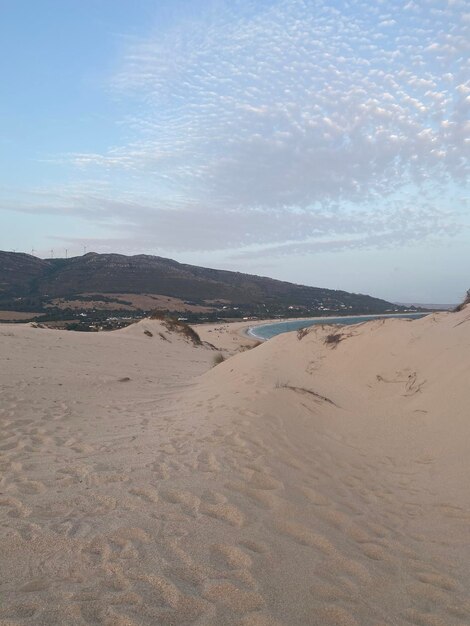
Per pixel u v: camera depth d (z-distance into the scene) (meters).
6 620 2.31
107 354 16.81
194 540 3.26
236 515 3.69
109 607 2.48
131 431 6.37
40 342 16.30
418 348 8.60
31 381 9.75
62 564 2.89
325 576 3.04
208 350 26.59
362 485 4.93
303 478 4.78
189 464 4.80
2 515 3.60
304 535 3.56
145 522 3.48
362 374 8.93
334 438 6.39
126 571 2.83
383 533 3.86
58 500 3.90
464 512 4.20
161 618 2.43
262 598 2.68
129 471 4.60
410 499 4.62
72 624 2.33
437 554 3.57
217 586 2.74
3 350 13.50
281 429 6.18
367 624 2.60
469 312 9.06
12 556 2.97
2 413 7.17
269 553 3.20
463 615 2.82
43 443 5.81
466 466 5.00
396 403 7.50
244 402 6.98
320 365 9.79
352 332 10.48
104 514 3.63
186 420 6.75
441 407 6.59
